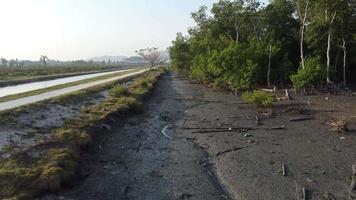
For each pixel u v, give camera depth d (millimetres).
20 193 14297
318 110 33719
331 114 31516
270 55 55219
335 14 48156
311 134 25078
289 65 56188
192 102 44188
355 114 30969
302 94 46125
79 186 16438
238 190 16000
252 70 49656
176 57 97375
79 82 56219
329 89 47000
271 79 57656
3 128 21422
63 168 17016
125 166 19375
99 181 17109
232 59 52031
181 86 67500
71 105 31828
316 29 50875
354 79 59000
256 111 35094
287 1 61875
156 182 17109
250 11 64125
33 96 34531
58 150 18844
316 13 50844
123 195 15586
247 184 16641
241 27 70750
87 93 39406
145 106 40656
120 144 23812
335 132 25188
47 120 25453
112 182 17031
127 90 44500
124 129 28406
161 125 30188
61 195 15211
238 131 27016
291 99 41625
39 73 90750
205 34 79375
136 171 18609
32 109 26812
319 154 20562
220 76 57000
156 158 20859
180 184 16828
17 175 15508
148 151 22297
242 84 49625
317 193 15383
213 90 57750
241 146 22906
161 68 141875
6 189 14430
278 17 62062
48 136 21547
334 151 20984
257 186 16359
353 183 16109
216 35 75062
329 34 48875
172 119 32812
